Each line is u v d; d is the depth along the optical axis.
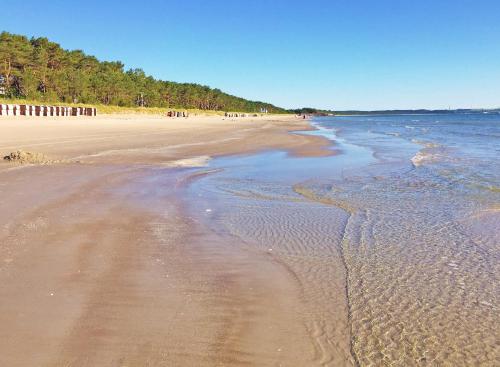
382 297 5.30
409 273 6.09
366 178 14.70
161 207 9.66
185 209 9.61
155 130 42.50
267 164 18.61
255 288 5.47
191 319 4.59
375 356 4.05
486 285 5.70
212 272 5.95
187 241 7.27
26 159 16.25
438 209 10.07
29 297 4.88
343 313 4.87
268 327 4.51
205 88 176.12
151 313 4.66
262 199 11.05
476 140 34.28
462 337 4.41
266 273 5.99
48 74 86.38
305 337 4.34
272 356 3.99
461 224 8.75
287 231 8.08
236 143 30.03
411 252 6.99
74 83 90.38
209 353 3.98
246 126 65.88
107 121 58.91
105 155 19.31
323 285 5.63
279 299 5.18
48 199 9.70
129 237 7.29
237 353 4.01
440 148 26.77
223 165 17.92
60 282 5.32
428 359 4.02
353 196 11.59
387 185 13.33
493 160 19.61
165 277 5.68
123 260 6.20
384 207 10.27
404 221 8.96
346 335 4.40
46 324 4.31
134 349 3.97
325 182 13.84
